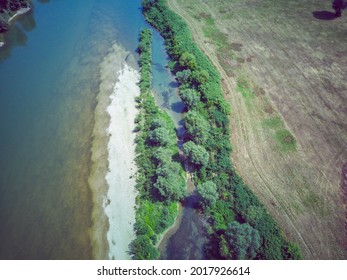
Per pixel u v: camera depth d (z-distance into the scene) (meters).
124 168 49.88
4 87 66.06
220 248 39.06
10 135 56.16
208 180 47.50
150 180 47.38
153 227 42.84
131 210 44.81
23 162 51.62
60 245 41.56
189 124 52.91
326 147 52.06
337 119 56.50
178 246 41.50
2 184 48.56
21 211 45.16
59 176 49.41
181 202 45.78
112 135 55.03
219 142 52.06
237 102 59.81
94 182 48.31
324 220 42.66
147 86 64.19
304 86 63.00
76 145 53.97
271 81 64.31
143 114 58.50
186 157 50.69
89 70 69.88
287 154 51.03
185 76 63.50
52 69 70.62
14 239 42.19
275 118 56.78
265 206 44.31
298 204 44.41
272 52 71.88
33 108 61.19
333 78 64.62
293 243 40.16
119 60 72.12
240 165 49.53
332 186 46.44
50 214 44.75
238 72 66.56
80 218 44.22
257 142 52.88
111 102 61.44
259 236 39.16
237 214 43.75
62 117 59.09
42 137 55.62
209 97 59.19
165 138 50.81
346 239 40.78
